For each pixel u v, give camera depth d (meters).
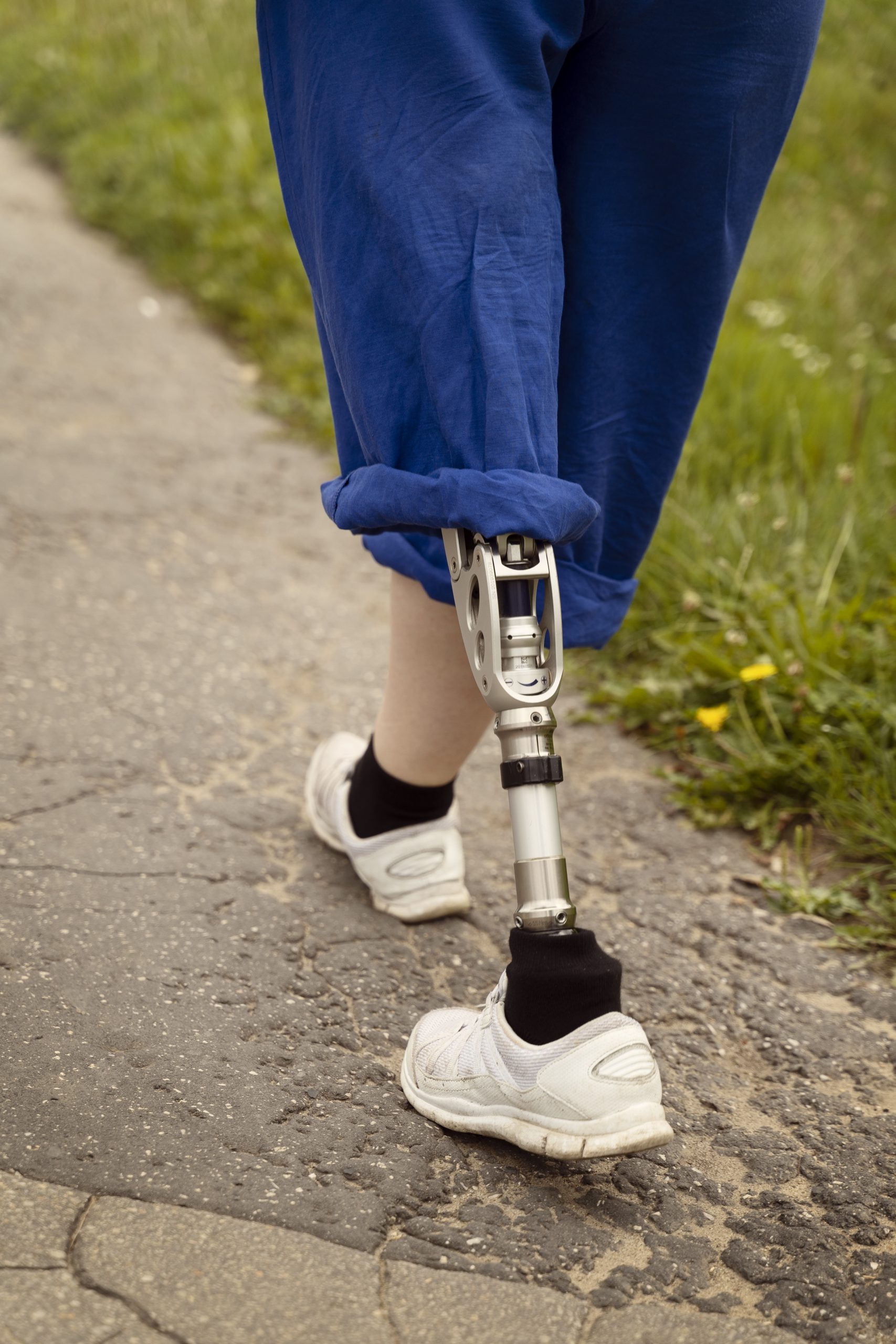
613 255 1.28
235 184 5.50
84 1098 1.26
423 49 1.11
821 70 7.93
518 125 1.11
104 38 7.76
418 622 1.48
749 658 2.35
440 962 1.63
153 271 5.20
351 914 1.71
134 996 1.44
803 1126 1.38
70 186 6.22
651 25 1.18
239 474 3.47
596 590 1.42
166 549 2.96
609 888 1.88
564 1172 1.25
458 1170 1.24
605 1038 1.15
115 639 2.48
